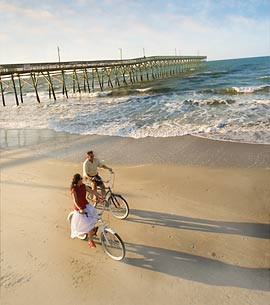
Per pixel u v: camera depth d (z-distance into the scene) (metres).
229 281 3.95
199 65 93.31
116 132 12.53
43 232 5.32
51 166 8.97
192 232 5.09
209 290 3.82
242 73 48.06
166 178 7.43
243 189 6.55
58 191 7.01
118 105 19.89
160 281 4.02
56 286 4.04
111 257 4.54
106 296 3.82
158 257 4.50
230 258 4.39
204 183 7.00
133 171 8.08
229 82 32.03
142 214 5.76
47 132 13.71
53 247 4.88
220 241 4.80
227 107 16.06
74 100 26.30
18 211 6.14
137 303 3.69
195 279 4.02
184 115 14.84
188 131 11.78
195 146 9.97
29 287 4.05
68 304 3.75
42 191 7.07
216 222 5.35
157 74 57.62
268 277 3.98
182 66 74.25
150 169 8.14
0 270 4.41
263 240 4.77
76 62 31.05
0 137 13.39
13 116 18.92
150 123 13.73
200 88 27.17
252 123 12.24
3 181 7.89
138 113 16.33
